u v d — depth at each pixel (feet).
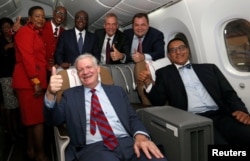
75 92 6.66
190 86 8.63
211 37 9.38
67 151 6.27
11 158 10.43
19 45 8.63
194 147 6.17
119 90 7.04
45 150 11.28
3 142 10.76
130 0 10.71
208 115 8.33
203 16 9.14
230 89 8.37
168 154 6.54
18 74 9.03
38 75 9.02
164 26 11.66
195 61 10.49
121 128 6.62
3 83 12.02
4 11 16.47
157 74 9.09
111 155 5.79
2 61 12.31
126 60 11.32
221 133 7.77
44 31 12.23
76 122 6.34
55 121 6.33
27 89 9.07
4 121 12.36
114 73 9.61
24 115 9.27
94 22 17.33
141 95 9.46
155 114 7.00
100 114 6.43
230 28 9.06
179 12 10.19
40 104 9.27
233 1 7.82
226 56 9.46
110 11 13.28
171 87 8.59
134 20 11.14
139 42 11.73
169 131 6.35
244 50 8.75
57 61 11.03
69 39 11.18
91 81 6.56
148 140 6.09
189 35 10.19
